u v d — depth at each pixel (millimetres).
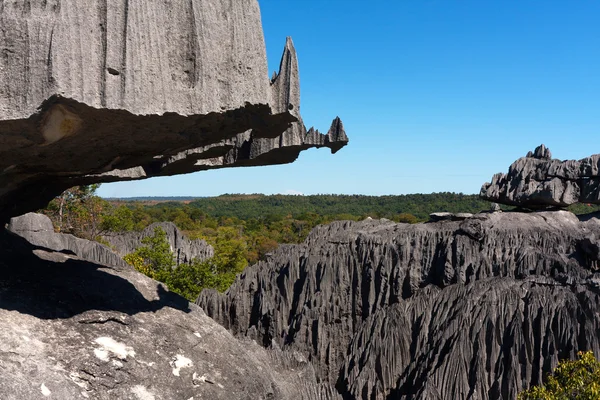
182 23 10984
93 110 9969
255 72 12211
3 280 14422
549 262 24016
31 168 13625
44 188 16641
